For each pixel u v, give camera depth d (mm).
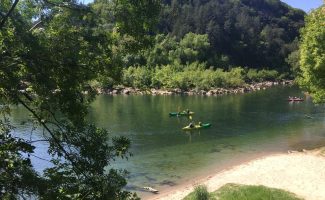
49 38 7488
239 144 38469
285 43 182500
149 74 105688
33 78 7262
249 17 186500
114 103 73062
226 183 24516
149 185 25594
